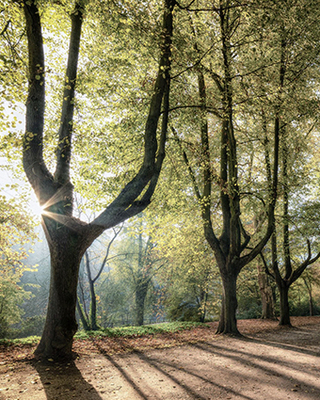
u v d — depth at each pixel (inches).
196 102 501.7
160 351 390.9
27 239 474.9
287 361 324.2
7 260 503.8
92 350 383.2
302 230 706.2
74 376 253.8
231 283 562.6
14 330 905.5
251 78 484.7
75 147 438.6
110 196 486.6
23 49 361.7
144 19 306.5
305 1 423.5
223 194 597.3
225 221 591.5
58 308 300.0
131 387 228.7
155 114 332.5
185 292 992.2
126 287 1031.6
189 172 590.2
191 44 399.9
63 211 301.9
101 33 400.2
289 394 213.0
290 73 521.7
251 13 371.9
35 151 297.1
